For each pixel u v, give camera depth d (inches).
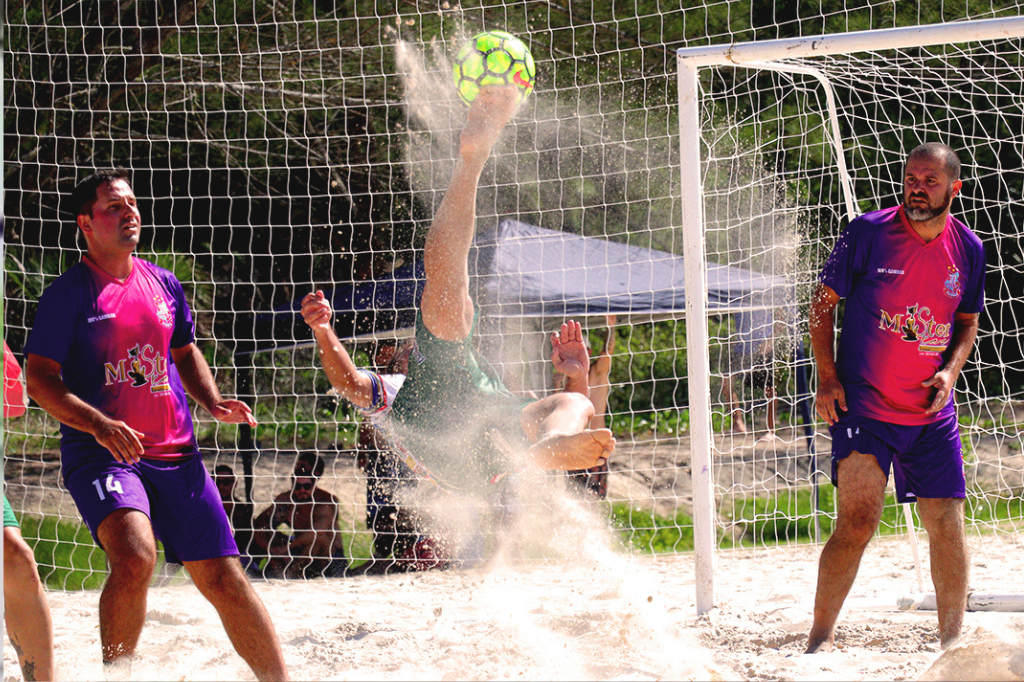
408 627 702.5
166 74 1550.2
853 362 561.9
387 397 551.8
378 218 1704.0
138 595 453.1
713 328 1573.6
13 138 1535.4
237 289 1843.0
